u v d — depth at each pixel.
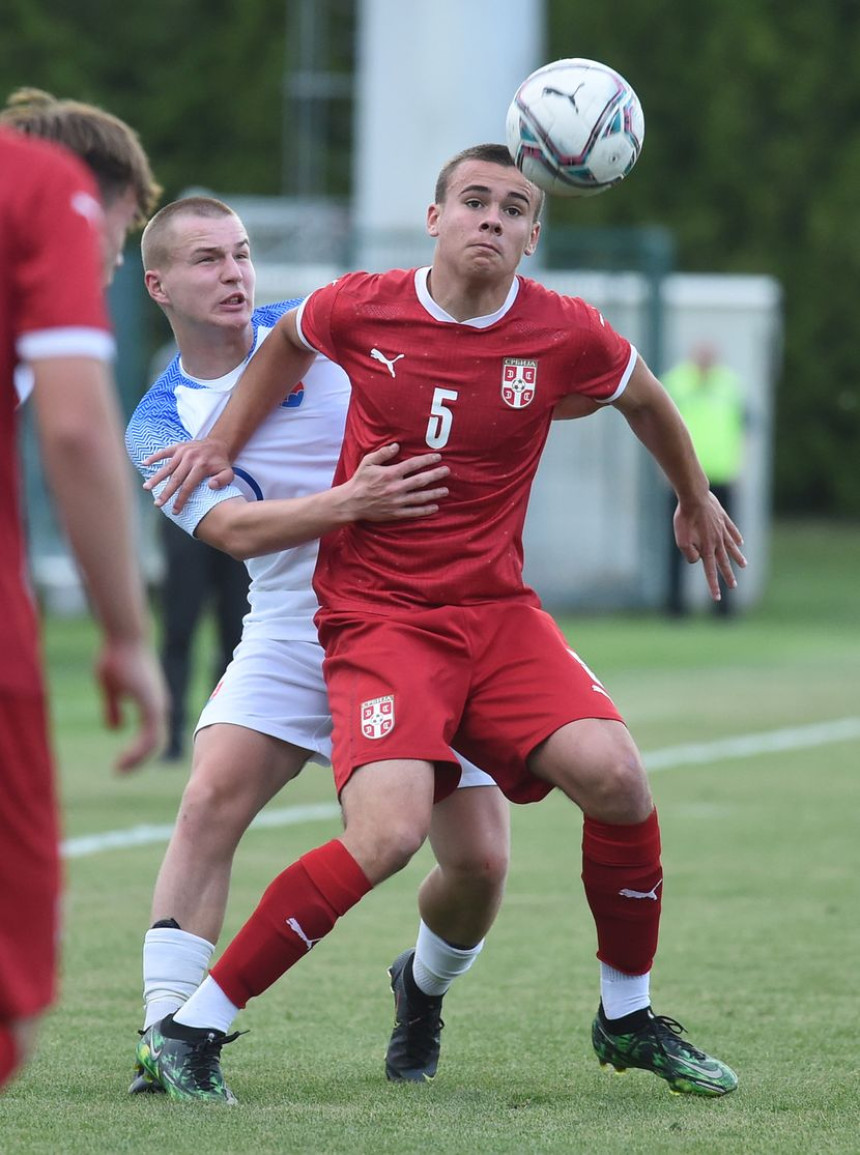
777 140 126.38
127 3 131.38
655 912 15.77
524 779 15.66
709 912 24.47
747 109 126.12
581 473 72.69
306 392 16.94
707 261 127.19
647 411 16.53
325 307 15.88
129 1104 15.21
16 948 10.27
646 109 127.19
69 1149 13.75
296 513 15.64
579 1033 18.34
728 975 20.83
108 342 10.22
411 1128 14.53
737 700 48.06
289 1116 14.89
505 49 73.31
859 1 126.94
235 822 16.17
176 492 16.23
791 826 31.11
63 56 128.75
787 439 128.75
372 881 14.84
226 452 16.44
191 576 36.53
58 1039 17.70
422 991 16.55
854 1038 17.95
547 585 72.81
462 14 72.75
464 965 16.55
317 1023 18.66
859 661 57.16
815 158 126.75
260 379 16.44
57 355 10.05
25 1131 14.27
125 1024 18.34
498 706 15.55
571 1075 16.67
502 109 73.69
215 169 130.00
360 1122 14.73
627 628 67.69
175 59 131.62
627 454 72.62
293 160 124.50
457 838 16.17
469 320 15.58
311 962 21.55
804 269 126.81
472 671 15.64
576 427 72.56
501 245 15.28
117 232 13.04
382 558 15.75
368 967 21.30
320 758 16.70
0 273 10.16
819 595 82.31
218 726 16.31
